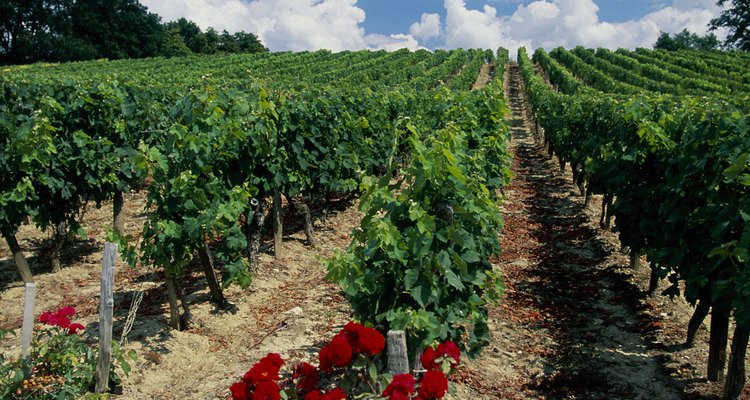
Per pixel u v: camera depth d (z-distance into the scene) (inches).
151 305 235.0
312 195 343.0
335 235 351.6
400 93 524.1
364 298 142.9
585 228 362.0
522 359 193.0
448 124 179.0
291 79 1010.7
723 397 159.3
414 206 133.2
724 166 167.8
